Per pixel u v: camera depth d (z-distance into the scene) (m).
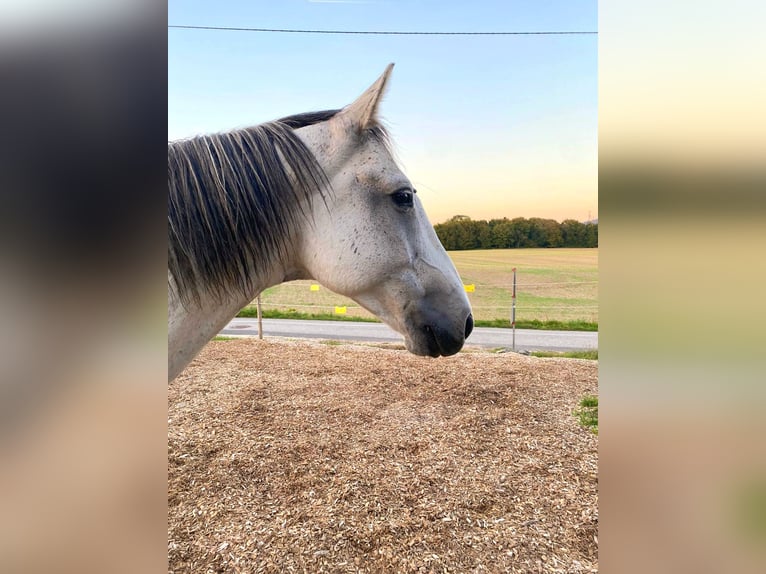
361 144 1.30
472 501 2.13
